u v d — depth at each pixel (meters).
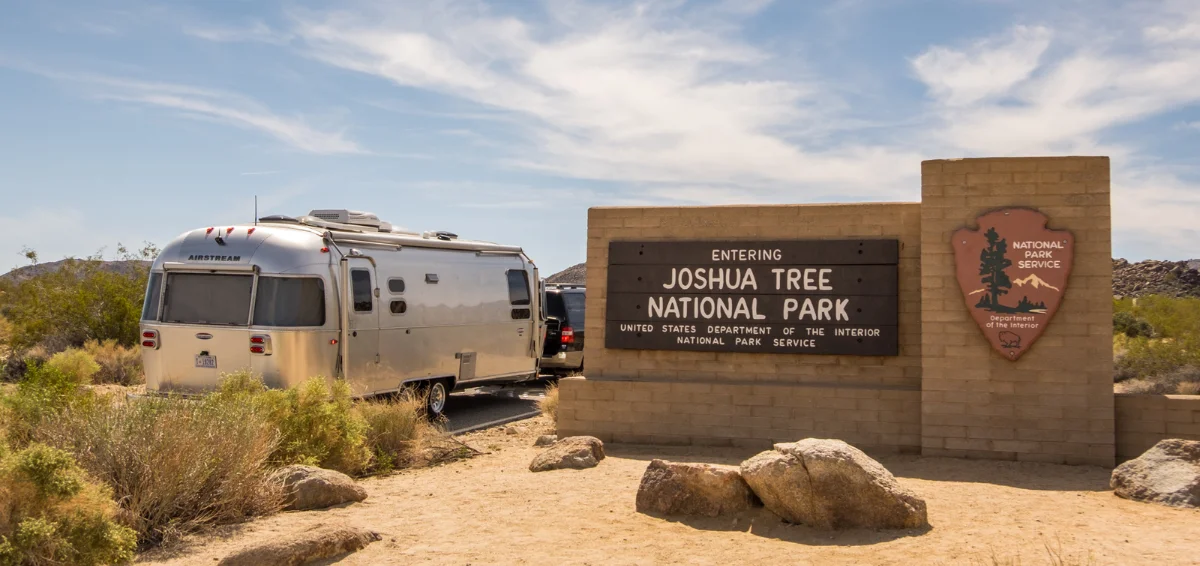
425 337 14.92
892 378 11.32
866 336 11.35
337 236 13.48
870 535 7.01
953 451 10.68
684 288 12.05
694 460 10.85
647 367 12.20
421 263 15.03
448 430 14.13
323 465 10.00
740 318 11.83
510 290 17.36
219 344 12.84
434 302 15.19
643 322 12.18
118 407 8.68
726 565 6.35
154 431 7.98
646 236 12.30
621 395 12.08
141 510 7.44
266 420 9.58
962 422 10.66
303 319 12.78
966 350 10.68
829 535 7.05
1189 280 57.81
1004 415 10.55
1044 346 10.47
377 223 15.31
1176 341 19.48
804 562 6.36
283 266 12.80
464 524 7.54
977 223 10.68
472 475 10.05
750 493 7.72
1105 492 8.80
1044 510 7.87
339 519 7.82
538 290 18.27
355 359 13.40
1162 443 8.62
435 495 8.83
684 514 7.73
